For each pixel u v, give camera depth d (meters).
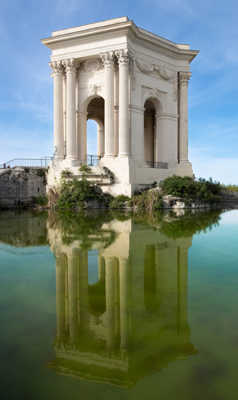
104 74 33.78
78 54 33.31
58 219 19.80
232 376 3.53
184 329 4.65
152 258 9.14
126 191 29.91
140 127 34.19
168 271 7.81
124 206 28.20
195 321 4.95
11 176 32.75
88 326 4.82
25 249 10.45
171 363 3.78
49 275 7.58
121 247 10.67
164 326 4.78
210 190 31.73
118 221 18.44
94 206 28.67
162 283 6.89
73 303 5.79
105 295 6.19
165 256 9.39
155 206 26.77
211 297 6.04
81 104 35.16
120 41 31.42
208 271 7.83
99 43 32.28
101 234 13.41
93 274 7.61
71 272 7.80
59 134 34.84
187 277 7.34
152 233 13.66
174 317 5.11
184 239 12.20
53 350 4.16
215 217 20.59
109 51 31.81
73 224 17.03
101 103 44.12
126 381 3.49
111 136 32.09
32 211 26.70
